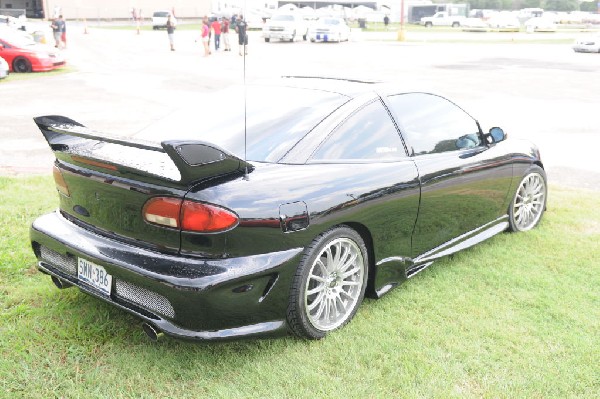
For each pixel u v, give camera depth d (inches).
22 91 522.9
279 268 104.4
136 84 592.4
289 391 100.4
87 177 109.4
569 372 106.9
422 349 113.9
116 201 106.7
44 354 110.2
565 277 148.4
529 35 1942.7
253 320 105.3
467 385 103.4
